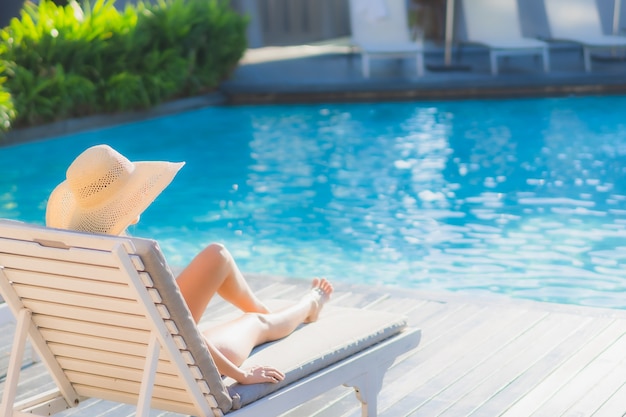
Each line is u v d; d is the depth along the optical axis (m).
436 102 14.71
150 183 3.08
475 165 10.34
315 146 11.72
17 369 3.18
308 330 3.71
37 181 10.05
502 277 6.64
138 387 3.22
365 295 5.60
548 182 9.45
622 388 4.07
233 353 3.28
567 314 5.11
